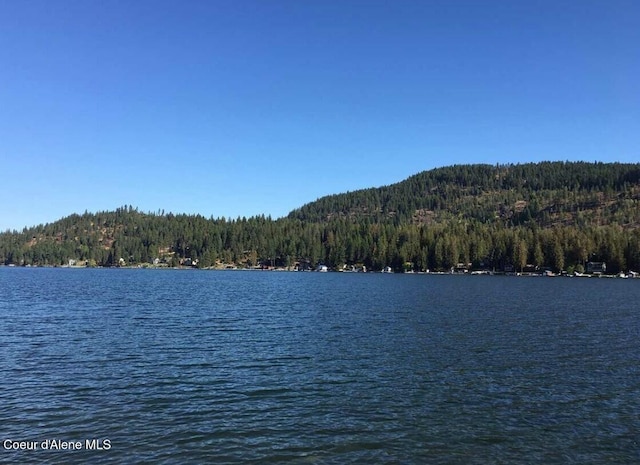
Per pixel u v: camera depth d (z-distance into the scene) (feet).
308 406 67.46
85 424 59.72
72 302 206.69
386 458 51.85
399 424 61.16
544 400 71.31
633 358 99.81
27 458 50.42
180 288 323.16
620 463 51.65
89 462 49.78
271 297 252.01
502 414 65.31
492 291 311.06
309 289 326.44
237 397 71.10
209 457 51.31
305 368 88.58
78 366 88.07
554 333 130.31
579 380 82.38
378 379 81.41
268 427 59.62
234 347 107.76
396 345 110.73
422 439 56.75
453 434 58.29
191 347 107.24
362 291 305.53
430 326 140.97
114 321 147.43
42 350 101.55
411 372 86.17
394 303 217.36
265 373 84.89
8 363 89.61
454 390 75.61
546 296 271.08
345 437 56.95
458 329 135.44
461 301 230.07
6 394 70.74
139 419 61.67
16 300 213.66
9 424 59.26
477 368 89.71
